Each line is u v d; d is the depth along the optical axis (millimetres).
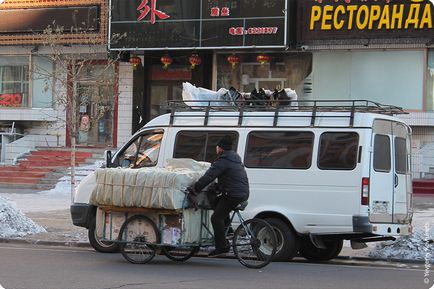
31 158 41219
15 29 42094
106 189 17625
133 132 41812
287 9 36312
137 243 17453
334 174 17766
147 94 41781
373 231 17500
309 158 18125
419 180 35656
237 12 37156
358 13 35688
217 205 17016
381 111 18938
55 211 29719
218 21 37531
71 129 27312
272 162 18500
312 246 19781
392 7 35188
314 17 36406
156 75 41688
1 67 45062
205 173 16688
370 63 37469
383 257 19812
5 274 15516
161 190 16953
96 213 19078
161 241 17219
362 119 17781
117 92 40781
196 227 17391
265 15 36656
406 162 19375
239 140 18984
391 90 37062
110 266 17078
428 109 36469
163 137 20016
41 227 24078
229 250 17297
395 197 18469
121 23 39312
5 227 22953
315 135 18172
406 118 36438
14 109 43656
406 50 36688
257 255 17078
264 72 39594
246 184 16844
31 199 34250
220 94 21234
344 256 20188
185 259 18281
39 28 41531
